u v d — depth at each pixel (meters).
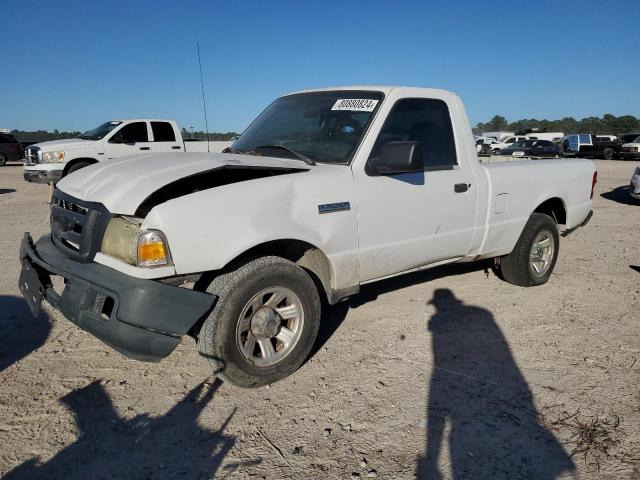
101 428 2.98
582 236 8.41
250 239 3.18
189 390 3.40
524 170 5.13
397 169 3.62
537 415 3.14
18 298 4.98
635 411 3.18
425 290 5.42
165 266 2.96
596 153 31.75
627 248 7.50
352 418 3.11
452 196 4.39
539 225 5.33
